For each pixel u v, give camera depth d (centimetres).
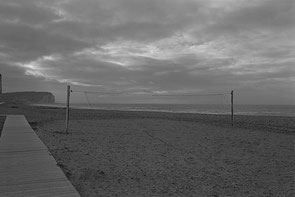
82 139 1195
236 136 1393
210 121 2339
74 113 3117
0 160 683
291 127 1888
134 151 950
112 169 696
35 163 655
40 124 1739
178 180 619
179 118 2630
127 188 551
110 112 3597
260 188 575
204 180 623
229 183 605
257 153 957
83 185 557
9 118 1939
